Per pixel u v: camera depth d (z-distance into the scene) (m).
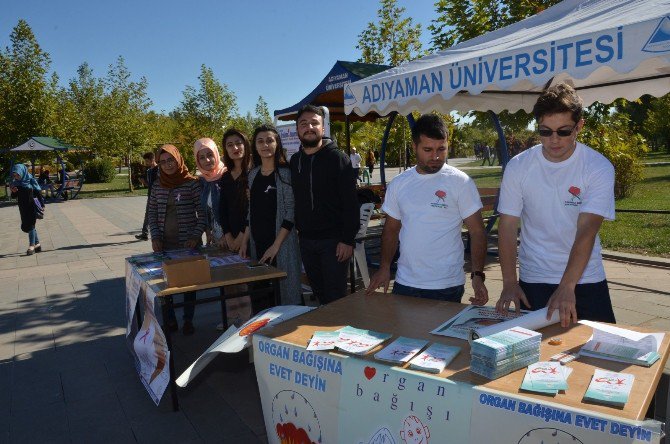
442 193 2.70
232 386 3.64
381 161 7.44
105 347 4.48
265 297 4.17
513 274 2.47
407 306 2.56
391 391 1.84
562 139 2.20
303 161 3.67
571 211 2.39
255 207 4.00
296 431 2.19
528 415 1.54
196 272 3.14
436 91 4.02
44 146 20.16
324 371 2.04
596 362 1.78
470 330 1.97
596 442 1.43
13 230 12.70
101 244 10.10
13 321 5.32
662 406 2.10
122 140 26.59
